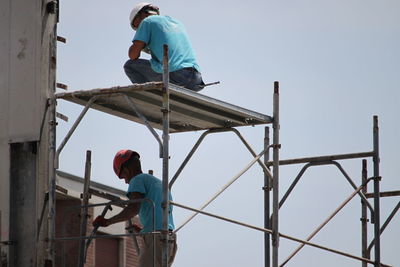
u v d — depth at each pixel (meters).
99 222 29.84
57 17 30.92
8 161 30.06
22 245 29.59
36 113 30.03
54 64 30.48
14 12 30.84
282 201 35.97
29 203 29.75
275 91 32.03
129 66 31.67
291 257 35.66
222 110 31.55
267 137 36.06
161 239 27.73
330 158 36.03
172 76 30.98
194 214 30.31
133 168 30.97
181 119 32.62
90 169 32.25
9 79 30.52
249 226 30.98
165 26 31.31
